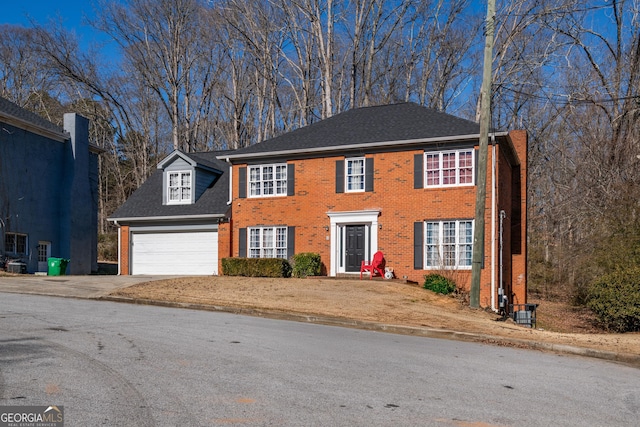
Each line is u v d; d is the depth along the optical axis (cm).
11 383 684
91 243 3139
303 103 4125
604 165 3011
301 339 1087
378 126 2484
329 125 2655
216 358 863
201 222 2656
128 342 962
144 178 4750
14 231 2623
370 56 3841
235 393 675
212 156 3150
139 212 2772
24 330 1040
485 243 2133
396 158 2305
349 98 4062
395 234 2278
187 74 4428
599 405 699
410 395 698
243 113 4609
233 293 1783
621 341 1336
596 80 3319
